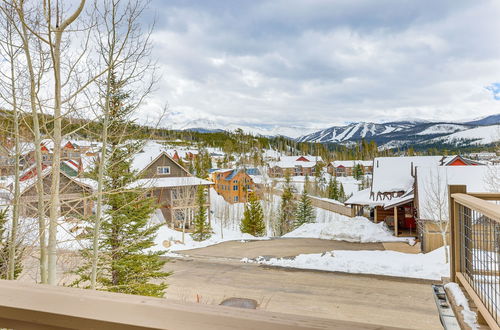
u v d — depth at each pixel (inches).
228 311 31.9
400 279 506.3
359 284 488.1
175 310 32.3
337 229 876.0
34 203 292.2
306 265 598.9
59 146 238.4
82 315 31.9
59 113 230.7
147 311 32.4
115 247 390.3
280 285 493.7
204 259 684.1
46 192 282.0
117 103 289.9
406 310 386.9
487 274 109.4
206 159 2955.2
